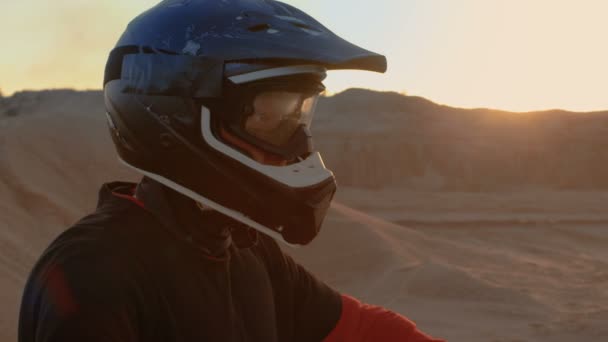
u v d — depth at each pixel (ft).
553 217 217.36
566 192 312.50
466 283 99.66
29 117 168.66
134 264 4.07
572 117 383.45
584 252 164.66
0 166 134.82
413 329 5.55
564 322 76.18
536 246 170.81
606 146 353.31
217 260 4.49
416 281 102.58
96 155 156.15
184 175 4.32
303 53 4.10
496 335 75.36
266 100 4.27
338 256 123.24
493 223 203.82
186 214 4.41
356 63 4.11
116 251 4.04
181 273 4.26
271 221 4.41
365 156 321.93
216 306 4.41
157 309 4.11
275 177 4.30
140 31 4.53
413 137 341.00
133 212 4.34
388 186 313.53
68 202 135.03
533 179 342.23
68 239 4.07
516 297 93.25
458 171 327.88
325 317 5.52
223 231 4.53
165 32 4.40
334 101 398.01
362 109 384.06
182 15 4.41
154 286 4.11
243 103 4.24
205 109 4.26
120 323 3.84
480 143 350.64
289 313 5.41
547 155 349.00
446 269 104.32
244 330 4.71
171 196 4.46
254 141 4.30
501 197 273.54
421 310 90.94
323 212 4.48
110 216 4.28
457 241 177.47
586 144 353.10
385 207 237.25
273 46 4.15
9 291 67.56
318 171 4.43
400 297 98.43
